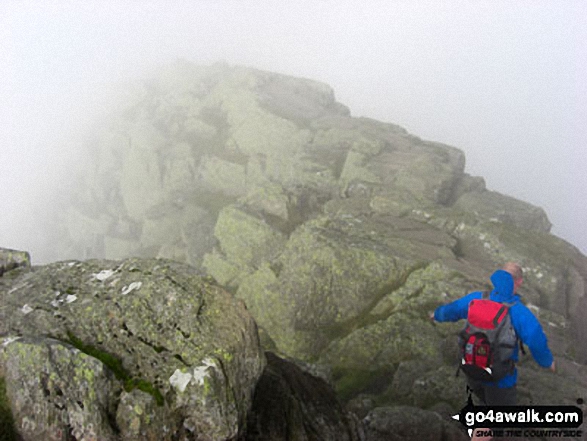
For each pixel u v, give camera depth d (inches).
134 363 307.0
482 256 1211.2
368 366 910.4
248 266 1822.1
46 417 271.9
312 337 1100.5
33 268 408.2
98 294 356.5
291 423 368.8
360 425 462.9
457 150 2239.2
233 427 298.0
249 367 343.9
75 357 288.0
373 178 1952.5
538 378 647.1
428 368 772.0
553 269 1099.9
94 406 274.2
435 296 1019.3
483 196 1704.0
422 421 525.7
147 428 277.6
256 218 1856.5
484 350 340.5
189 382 294.7
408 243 1219.2
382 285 1109.1
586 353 911.0
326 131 2677.2
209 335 330.0
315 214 1883.6
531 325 333.4
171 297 347.6
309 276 1173.1
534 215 1598.2
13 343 291.0
